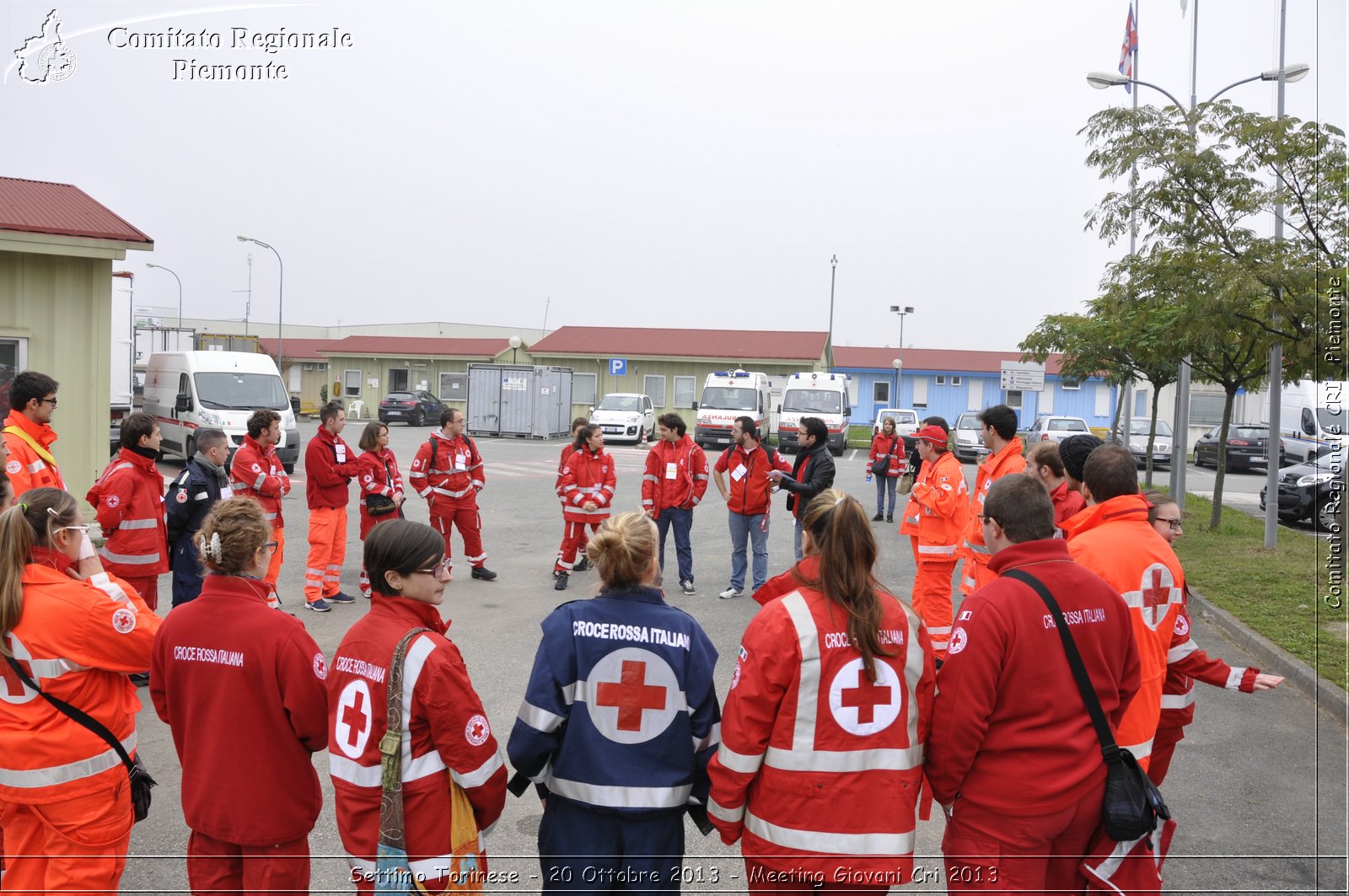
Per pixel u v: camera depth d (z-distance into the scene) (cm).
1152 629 331
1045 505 289
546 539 1265
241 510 295
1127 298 1148
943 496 644
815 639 263
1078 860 278
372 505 850
